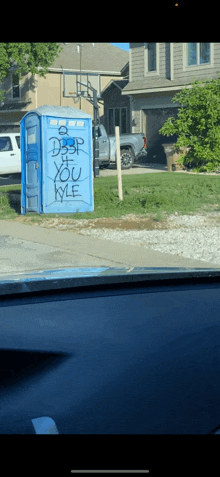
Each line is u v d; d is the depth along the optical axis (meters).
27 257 9.37
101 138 26.39
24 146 14.48
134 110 30.41
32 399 1.41
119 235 11.48
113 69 40.94
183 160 23.91
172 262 8.75
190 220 13.12
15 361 1.60
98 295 2.29
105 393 1.46
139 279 2.38
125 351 1.70
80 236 11.27
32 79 37.94
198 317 2.02
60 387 1.47
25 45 31.06
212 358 1.68
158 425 1.31
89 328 1.89
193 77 26.73
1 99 35.06
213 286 2.47
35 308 2.10
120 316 2.02
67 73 33.78
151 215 13.77
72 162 14.30
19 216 14.26
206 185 18.11
